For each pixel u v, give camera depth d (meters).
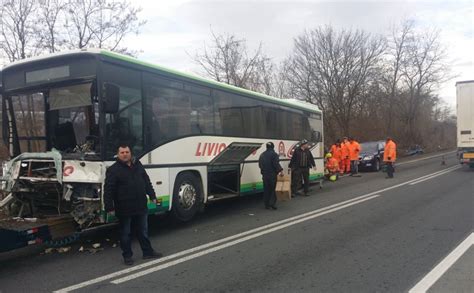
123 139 7.29
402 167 24.61
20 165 7.42
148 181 6.46
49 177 7.15
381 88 39.62
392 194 12.91
